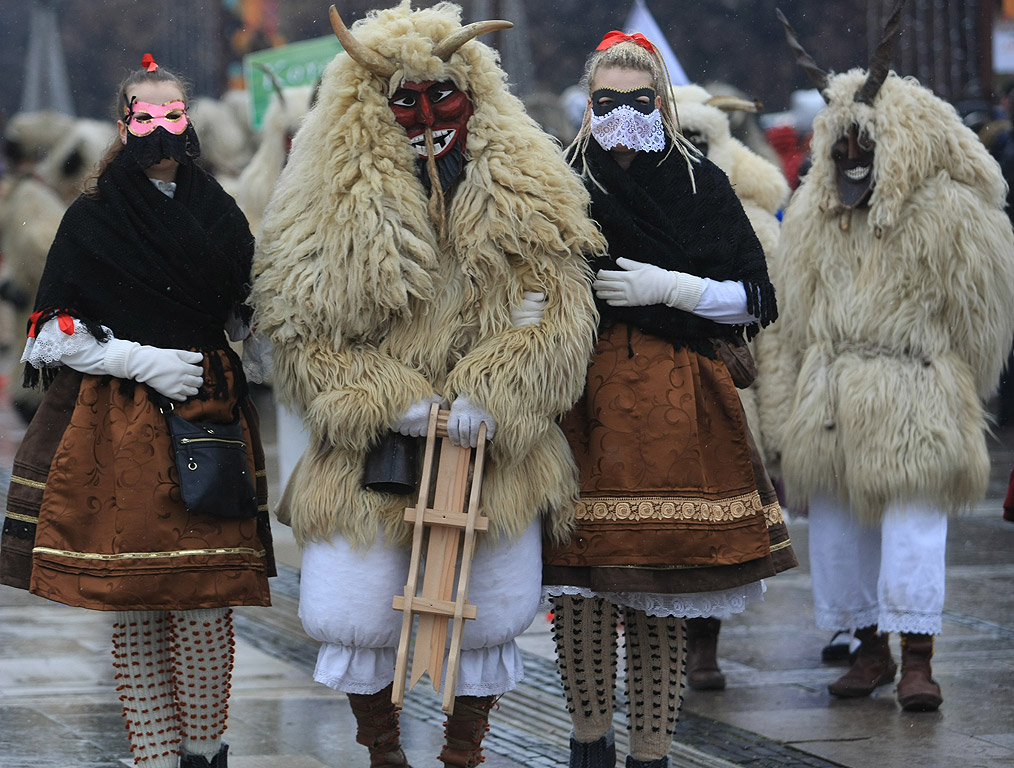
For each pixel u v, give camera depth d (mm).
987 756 15797
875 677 18328
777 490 20094
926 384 17578
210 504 12953
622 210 13766
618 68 13758
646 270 13594
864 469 17625
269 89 28953
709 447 13883
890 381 17578
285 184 13312
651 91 13711
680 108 20406
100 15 137750
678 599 13656
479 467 12852
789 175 32250
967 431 17656
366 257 12750
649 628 14047
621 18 116438
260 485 14086
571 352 13070
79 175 33312
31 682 18328
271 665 19375
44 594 12859
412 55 12703
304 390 13141
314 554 13430
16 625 21516
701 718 17375
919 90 17734
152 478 12984
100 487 13070
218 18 97125
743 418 14117
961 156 17578
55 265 13133
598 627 14016
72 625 21578
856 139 17609
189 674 13453
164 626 13633
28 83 122250
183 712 13539
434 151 13023
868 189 17609
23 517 13273
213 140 32406
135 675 13445
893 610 17484
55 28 123000
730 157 20578
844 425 17812
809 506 18766
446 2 13562
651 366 13734
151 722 13438
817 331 18156
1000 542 28031
